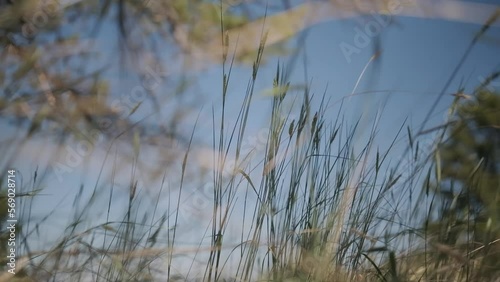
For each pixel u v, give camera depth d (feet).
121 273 6.07
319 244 5.95
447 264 5.66
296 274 5.77
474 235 5.80
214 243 5.94
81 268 6.16
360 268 5.95
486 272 5.58
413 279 5.74
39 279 6.11
